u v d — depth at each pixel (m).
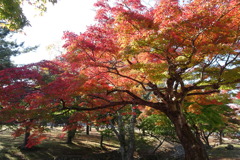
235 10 5.42
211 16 5.16
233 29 5.98
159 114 12.45
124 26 5.98
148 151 21.42
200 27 5.44
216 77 7.71
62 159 17.25
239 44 6.62
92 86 7.87
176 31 5.48
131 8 6.71
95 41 6.59
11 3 6.69
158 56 6.90
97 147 22.45
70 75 8.13
